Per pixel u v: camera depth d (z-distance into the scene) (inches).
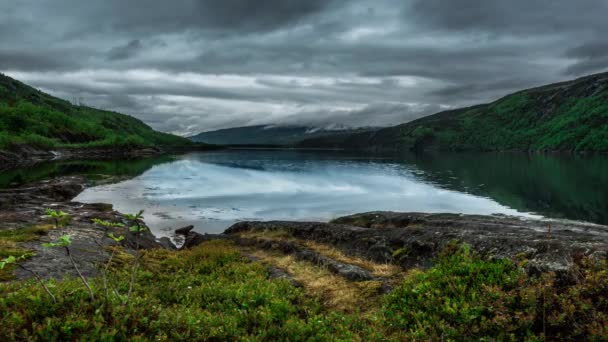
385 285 440.1
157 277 483.8
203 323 276.8
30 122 6461.6
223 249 665.0
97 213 1144.8
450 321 300.0
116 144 6594.5
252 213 1389.0
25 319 231.0
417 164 4060.0
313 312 356.8
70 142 6983.3
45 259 521.0
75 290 274.7
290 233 862.5
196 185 2160.4
